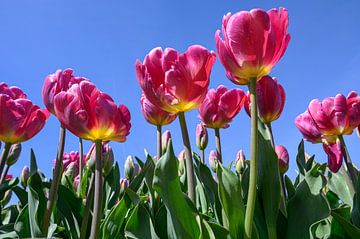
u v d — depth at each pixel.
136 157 0.64
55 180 0.44
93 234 0.36
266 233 0.39
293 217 0.39
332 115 0.51
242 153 0.64
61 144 0.45
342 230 0.38
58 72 0.44
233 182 0.34
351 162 0.51
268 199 0.38
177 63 0.35
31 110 0.46
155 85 0.35
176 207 0.33
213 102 0.50
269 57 0.34
